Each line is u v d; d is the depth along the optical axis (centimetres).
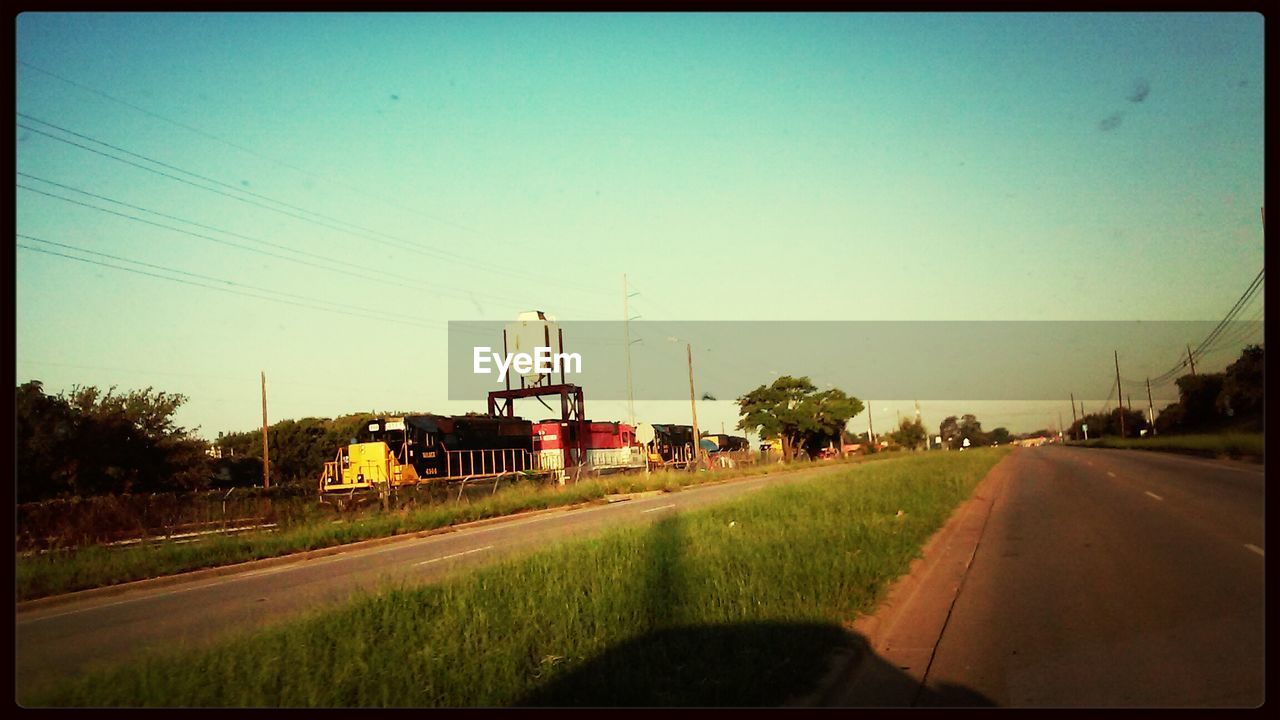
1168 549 1362
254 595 1445
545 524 2570
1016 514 2081
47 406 3303
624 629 863
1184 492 2414
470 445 3797
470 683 708
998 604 1016
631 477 4469
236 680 732
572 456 4638
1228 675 704
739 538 1469
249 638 875
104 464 3362
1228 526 1602
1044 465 4859
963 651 816
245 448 6494
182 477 3719
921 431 13350
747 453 7606
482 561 1478
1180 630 848
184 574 1850
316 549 2230
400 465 3266
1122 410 9794
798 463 7288
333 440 6612
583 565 1199
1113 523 1767
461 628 870
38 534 2217
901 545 1403
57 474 3231
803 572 1105
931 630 907
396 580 1302
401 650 796
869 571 1138
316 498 3064
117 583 1734
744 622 876
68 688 736
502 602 986
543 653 794
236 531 2552
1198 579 1096
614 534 1577
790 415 8475
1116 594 1032
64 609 1478
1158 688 681
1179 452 5541
